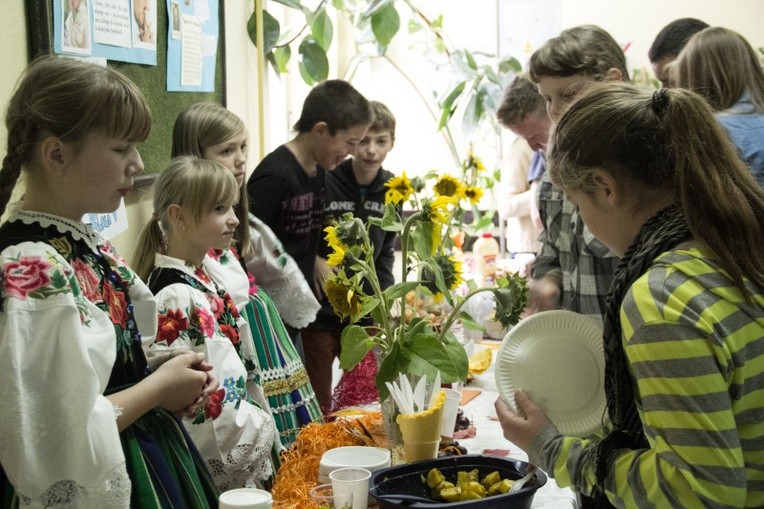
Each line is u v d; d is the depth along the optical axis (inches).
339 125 119.0
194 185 83.0
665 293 45.9
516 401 58.6
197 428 75.2
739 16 214.1
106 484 54.4
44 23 79.5
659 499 46.1
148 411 62.2
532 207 179.8
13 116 59.3
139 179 103.1
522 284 73.6
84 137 58.6
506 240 217.9
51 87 58.3
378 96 236.4
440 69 231.0
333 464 69.1
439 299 80.9
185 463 63.9
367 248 78.2
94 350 56.8
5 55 74.7
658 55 132.0
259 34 164.6
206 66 133.1
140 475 59.6
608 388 51.8
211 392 65.5
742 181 48.9
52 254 56.7
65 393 54.3
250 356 89.3
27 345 53.8
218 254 94.9
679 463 44.6
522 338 67.5
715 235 47.0
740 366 45.6
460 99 229.3
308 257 124.0
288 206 119.1
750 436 46.5
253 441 78.5
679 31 129.9
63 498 54.1
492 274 152.3
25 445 52.9
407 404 72.3
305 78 179.0
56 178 59.4
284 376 99.3
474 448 82.4
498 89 208.2
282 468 74.7
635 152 49.6
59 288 55.3
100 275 61.7
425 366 73.4
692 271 46.5
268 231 111.1
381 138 136.0
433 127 234.2
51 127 57.9
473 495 60.5
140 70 105.1
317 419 96.7
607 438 51.1
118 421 58.4
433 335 75.0
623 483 48.6
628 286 48.8
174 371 62.2
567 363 65.9
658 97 50.4
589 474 52.0
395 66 233.5
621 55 90.0
